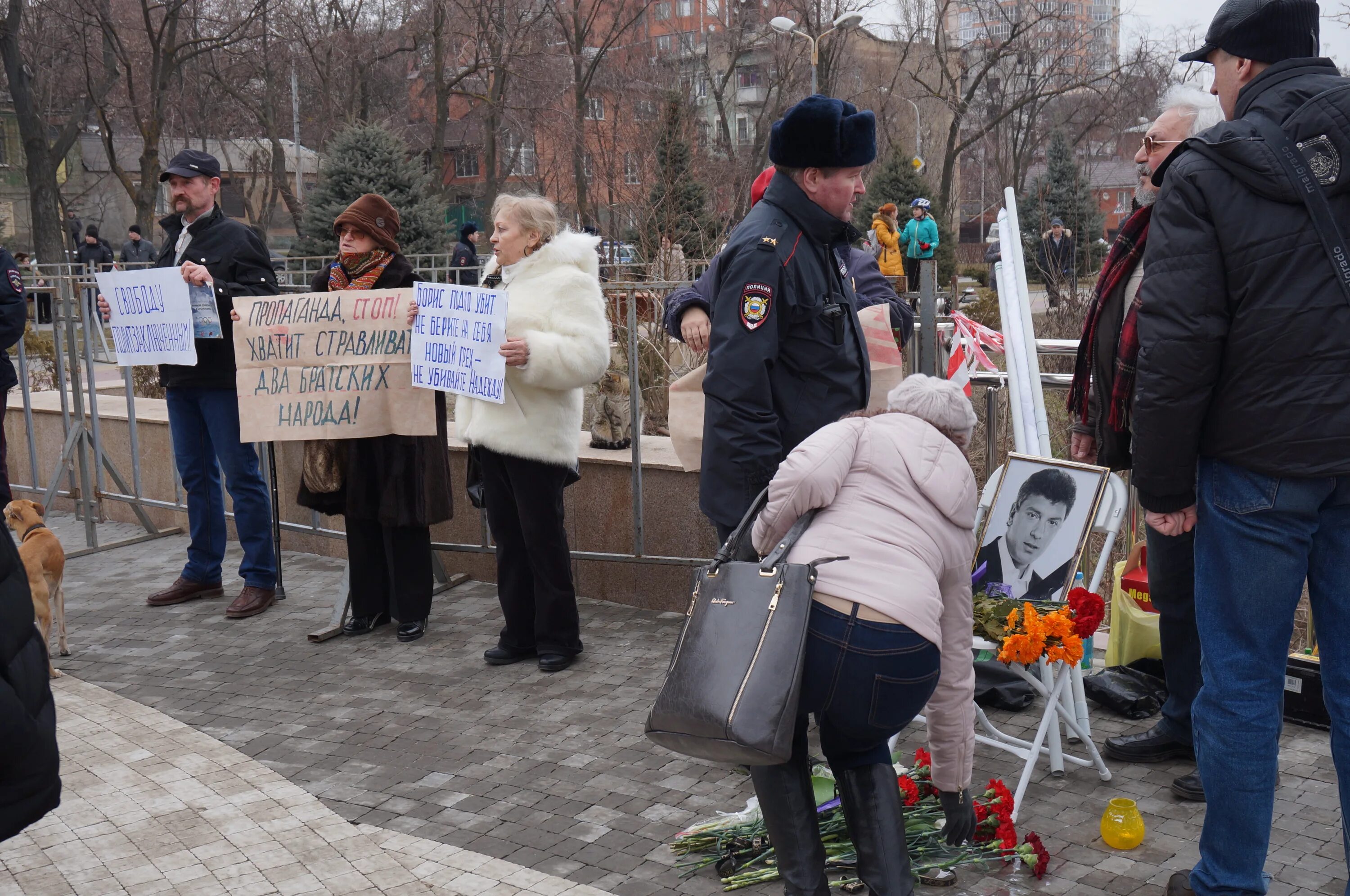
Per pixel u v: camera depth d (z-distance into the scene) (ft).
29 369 35.68
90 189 156.97
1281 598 9.23
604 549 19.57
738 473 11.05
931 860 10.65
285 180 135.03
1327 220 8.54
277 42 130.52
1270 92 9.00
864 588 9.01
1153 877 10.53
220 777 12.46
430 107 151.23
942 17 138.92
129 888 10.15
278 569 20.13
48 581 17.61
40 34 122.01
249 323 17.67
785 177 11.59
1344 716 9.45
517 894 10.21
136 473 25.07
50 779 7.43
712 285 12.94
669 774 13.03
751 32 131.13
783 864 9.43
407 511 17.38
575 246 16.11
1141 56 135.03
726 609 9.00
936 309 15.21
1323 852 10.90
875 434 9.66
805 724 9.71
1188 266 8.85
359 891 10.07
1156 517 9.52
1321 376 8.64
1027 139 146.92
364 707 15.38
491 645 17.71
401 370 17.10
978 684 14.47
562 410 16.17
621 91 121.49
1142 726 13.84
